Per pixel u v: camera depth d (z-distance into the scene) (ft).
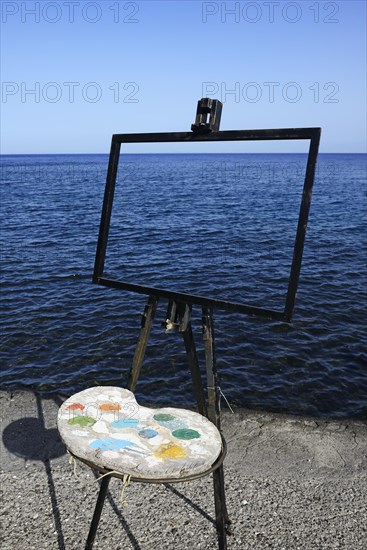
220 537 6.52
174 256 25.70
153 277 22.67
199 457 5.87
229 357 25.05
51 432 10.27
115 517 8.16
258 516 8.17
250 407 20.92
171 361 24.66
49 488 8.75
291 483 8.87
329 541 7.73
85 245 55.93
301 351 25.79
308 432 10.32
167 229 32.63
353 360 25.02
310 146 5.64
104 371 24.00
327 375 23.53
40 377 23.53
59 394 11.66
